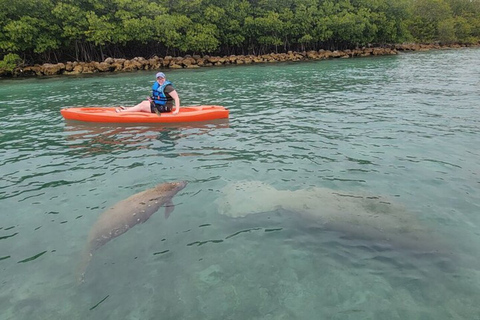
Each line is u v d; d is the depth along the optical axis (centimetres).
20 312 269
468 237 359
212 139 730
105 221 384
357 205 419
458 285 295
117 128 827
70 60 3109
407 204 427
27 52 2827
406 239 352
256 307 273
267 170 551
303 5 3897
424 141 682
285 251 347
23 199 461
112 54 3281
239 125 848
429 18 5856
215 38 3375
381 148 646
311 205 422
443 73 1953
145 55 3491
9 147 692
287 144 685
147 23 2939
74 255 341
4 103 1252
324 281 304
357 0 4416
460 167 546
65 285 299
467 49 5012
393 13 4628
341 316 264
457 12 6794
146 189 488
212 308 272
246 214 417
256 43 3988
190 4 3316
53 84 1881
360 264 326
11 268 322
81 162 601
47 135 776
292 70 2483
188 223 398
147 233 377
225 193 470
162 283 301
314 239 366
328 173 533
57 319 262
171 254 342
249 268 321
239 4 3641
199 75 2278
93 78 2188
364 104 1091
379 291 290
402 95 1243
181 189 482
